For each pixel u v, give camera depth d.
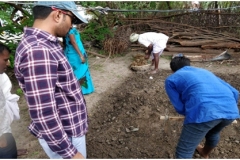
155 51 4.80
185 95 2.08
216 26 6.94
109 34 6.32
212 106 1.94
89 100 3.96
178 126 3.10
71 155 1.43
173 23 6.95
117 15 6.94
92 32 6.28
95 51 6.40
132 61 5.75
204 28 6.90
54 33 1.42
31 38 1.30
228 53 5.80
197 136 2.06
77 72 3.84
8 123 1.71
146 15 7.22
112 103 3.83
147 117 3.34
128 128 3.14
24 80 1.27
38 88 1.25
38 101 1.27
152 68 5.22
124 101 3.83
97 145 2.86
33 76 1.25
